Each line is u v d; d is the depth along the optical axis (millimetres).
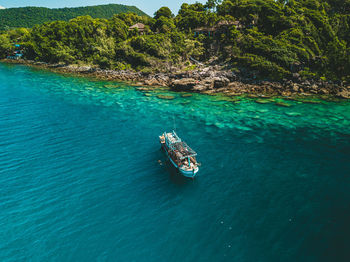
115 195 30609
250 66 87875
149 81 97375
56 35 150625
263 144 44656
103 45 124000
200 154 41031
